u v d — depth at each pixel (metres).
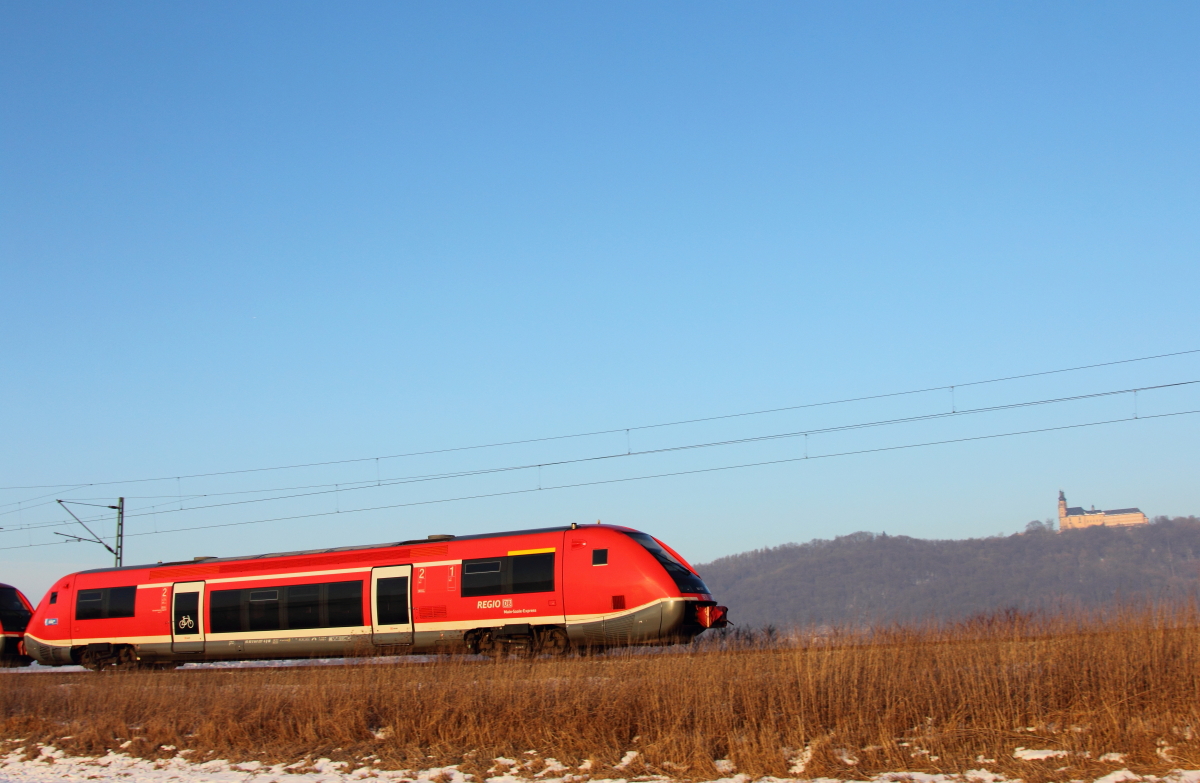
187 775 14.20
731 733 13.23
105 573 27.83
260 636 25.12
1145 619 13.60
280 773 13.94
